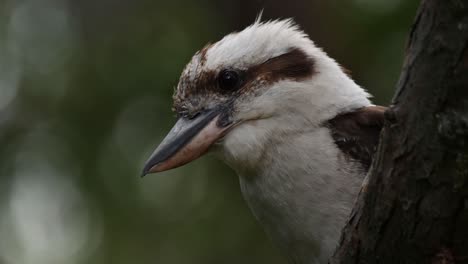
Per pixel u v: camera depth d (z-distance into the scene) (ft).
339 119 23.00
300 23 42.55
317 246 22.72
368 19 40.14
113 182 41.50
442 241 17.49
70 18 50.01
